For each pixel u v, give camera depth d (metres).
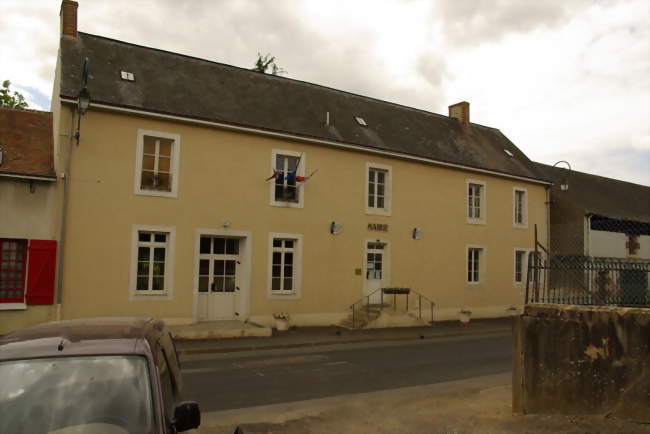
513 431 6.23
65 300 12.68
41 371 3.38
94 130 13.32
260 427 6.52
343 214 17.45
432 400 7.85
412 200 19.25
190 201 14.55
